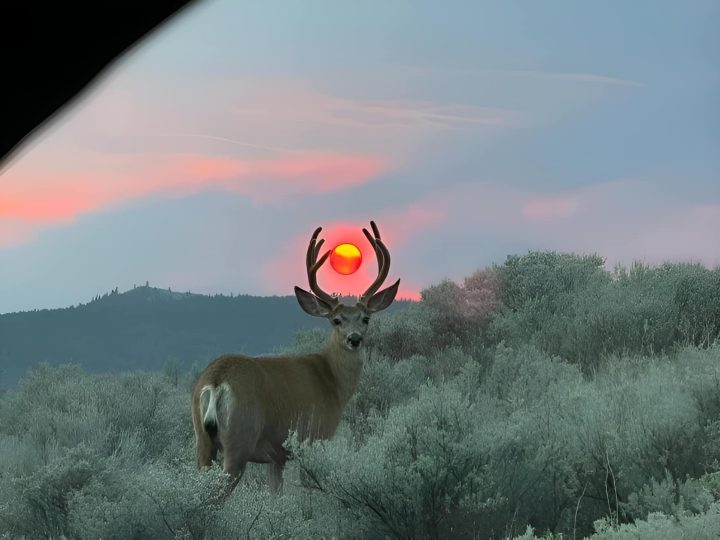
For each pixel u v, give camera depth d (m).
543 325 12.16
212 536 5.13
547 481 5.47
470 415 5.99
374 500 5.26
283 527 5.19
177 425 10.18
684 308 11.45
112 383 12.12
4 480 7.18
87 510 5.37
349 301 8.09
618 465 5.51
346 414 9.75
